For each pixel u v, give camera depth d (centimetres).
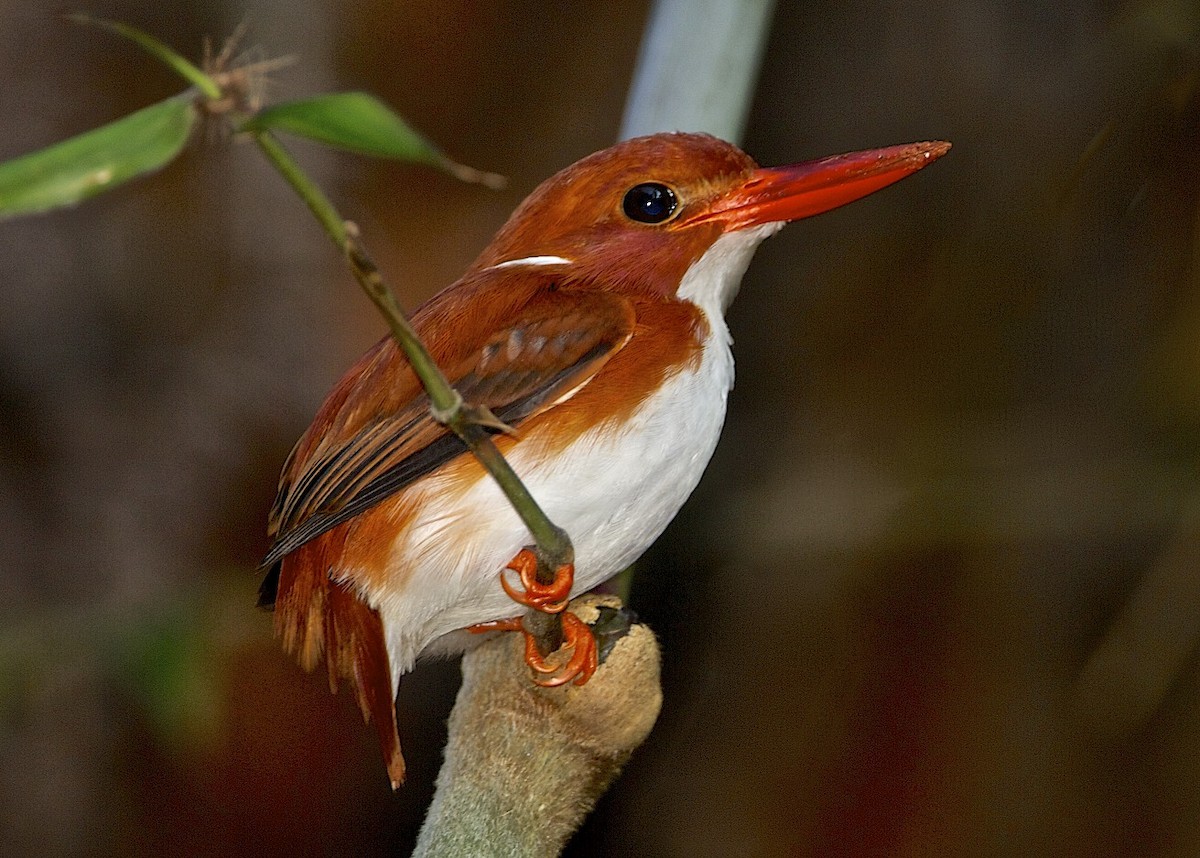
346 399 692
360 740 1088
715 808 1105
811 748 1101
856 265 1105
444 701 1146
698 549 1105
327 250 1026
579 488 648
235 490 994
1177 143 980
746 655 1116
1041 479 1052
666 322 679
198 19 1028
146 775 1006
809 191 705
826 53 1107
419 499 657
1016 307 1068
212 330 1003
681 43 767
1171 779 1074
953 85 1084
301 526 670
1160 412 1000
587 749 615
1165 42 933
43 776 970
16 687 877
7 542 955
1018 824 1077
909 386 1095
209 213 1007
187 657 865
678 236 705
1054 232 1043
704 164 705
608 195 708
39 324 979
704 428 672
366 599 664
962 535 1055
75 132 985
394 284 1070
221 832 1036
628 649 616
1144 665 959
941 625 1097
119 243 993
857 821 1089
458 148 1127
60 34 984
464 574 654
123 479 979
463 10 1105
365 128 358
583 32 1124
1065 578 1091
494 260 736
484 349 662
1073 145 1048
